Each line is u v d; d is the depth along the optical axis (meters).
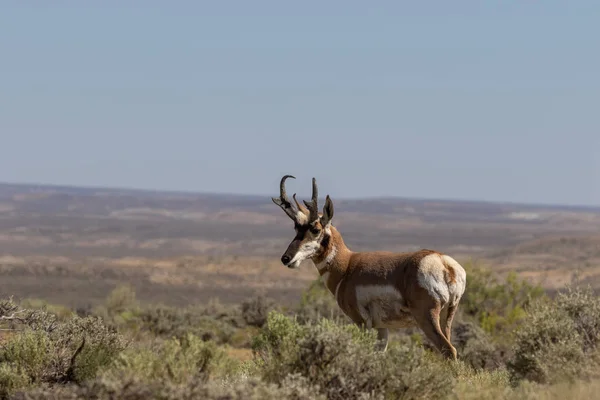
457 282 55.25
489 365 87.69
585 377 47.47
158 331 142.12
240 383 41.31
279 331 56.41
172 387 37.16
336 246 59.62
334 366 41.97
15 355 52.16
